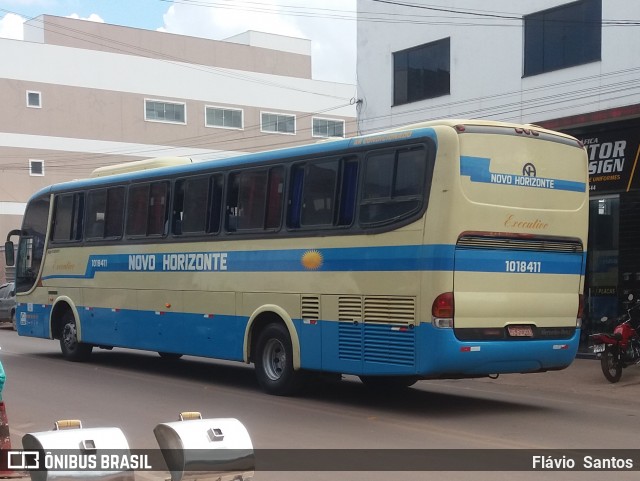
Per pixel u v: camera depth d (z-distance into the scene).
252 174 12.95
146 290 14.88
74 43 48.59
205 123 52.38
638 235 16.50
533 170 11.02
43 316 17.78
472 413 11.14
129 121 49.44
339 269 11.40
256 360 12.73
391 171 10.88
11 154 45.50
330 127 58.09
